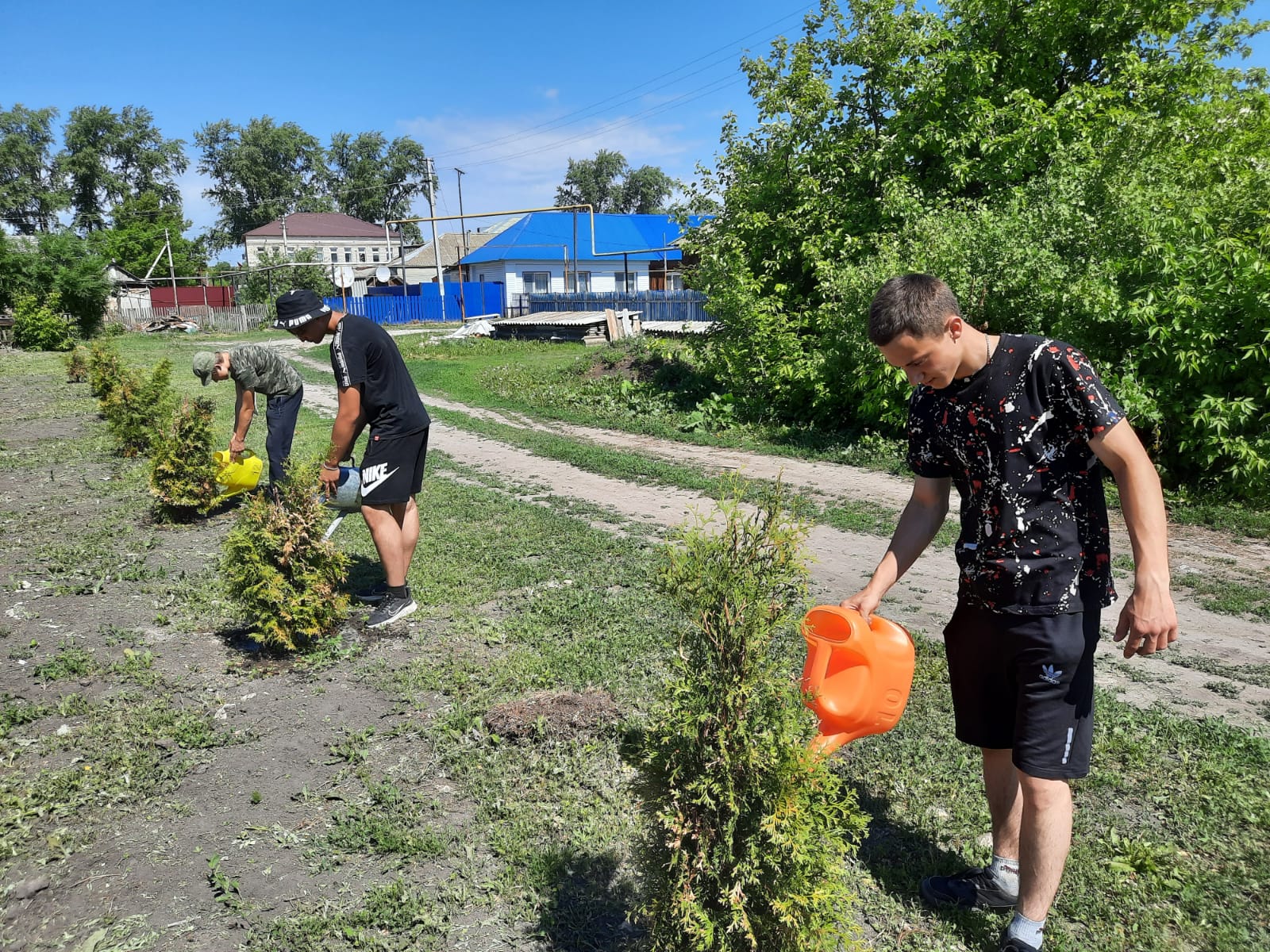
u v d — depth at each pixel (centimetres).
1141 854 296
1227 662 466
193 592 595
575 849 312
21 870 308
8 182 8338
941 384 238
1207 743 370
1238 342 800
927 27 1242
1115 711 401
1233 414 774
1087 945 262
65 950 269
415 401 515
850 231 1269
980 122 1165
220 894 295
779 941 219
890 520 760
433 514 784
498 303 5212
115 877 304
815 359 1162
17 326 3350
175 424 776
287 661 480
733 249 1334
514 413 1523
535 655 471
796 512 237
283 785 362
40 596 594
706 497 859
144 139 8950
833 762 254
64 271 3812
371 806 344
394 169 9425
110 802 350
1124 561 632
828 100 1292
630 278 5603
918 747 372
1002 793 271
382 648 496
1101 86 1213
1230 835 309
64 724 414
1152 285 841
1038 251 917
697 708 216
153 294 6203
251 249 8119
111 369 1559
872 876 298
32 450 1172
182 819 339
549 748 378
